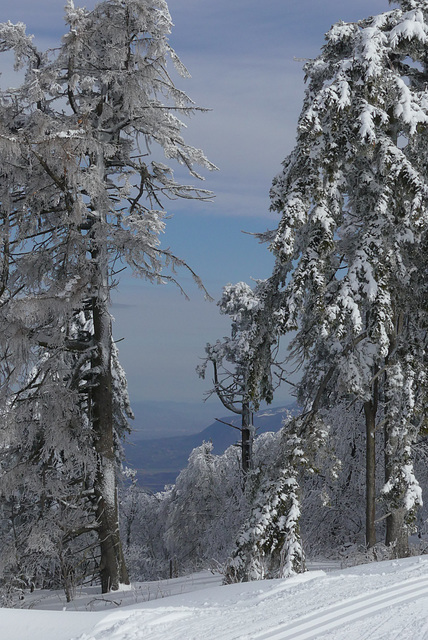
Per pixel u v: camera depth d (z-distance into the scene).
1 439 17.64
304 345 15.21
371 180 13.84
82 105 17.98
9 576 18.02
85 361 19.00
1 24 17.83
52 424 17.73
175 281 18.72
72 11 17.38
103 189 16.86
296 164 14.19
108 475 18.80
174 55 17.69
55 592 18.92
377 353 14.15
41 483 18.27
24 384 18.03
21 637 6.19
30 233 18.06
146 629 5.94
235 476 34.44
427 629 5.10
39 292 17.08
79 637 5.93
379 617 5.59
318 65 14.61
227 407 30.12
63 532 17.80
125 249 17.66
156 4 17.41
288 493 14.07
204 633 5.64
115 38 17.42
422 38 13.76
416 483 13.88
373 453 15.61
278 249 13.25
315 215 13.41
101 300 18.53
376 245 13.41
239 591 7.70
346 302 13.01
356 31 14.58
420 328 14.05
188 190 19.47
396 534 14.31
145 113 18.73
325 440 14.67
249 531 13.97
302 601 6.52
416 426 14.98
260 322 15.47
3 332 16.97
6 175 18.02
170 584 17.41
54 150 15.70
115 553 18.45
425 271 14.27
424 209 12.96
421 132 13.46
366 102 13.36
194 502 36.38
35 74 17.47
